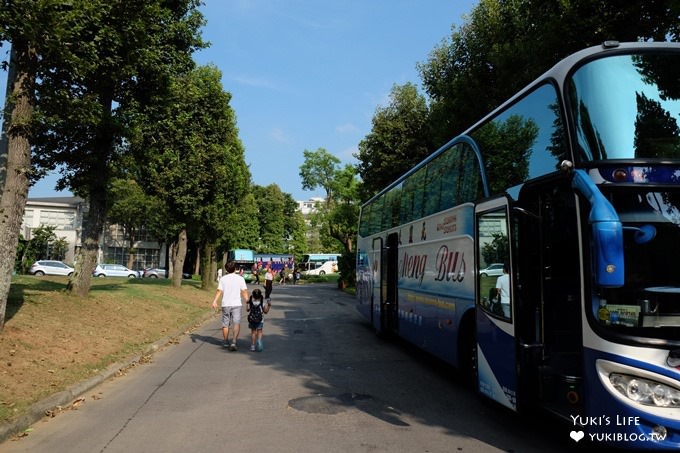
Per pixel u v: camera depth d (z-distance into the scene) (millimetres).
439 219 9648
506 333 6309
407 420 6660
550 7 10367
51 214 60750
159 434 6082
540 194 6105
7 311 10758
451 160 9250
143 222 52531
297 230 82812
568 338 5547
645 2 8984
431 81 20875
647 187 4742
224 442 5785
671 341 4418
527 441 5816
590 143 5074
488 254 7004
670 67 5305
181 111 22672
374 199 16391
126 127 13594
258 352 12234
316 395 7992
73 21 8812
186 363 10766
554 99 5750
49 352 9164
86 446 5668
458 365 8406
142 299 18641
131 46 11281
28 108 9336
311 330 16844
